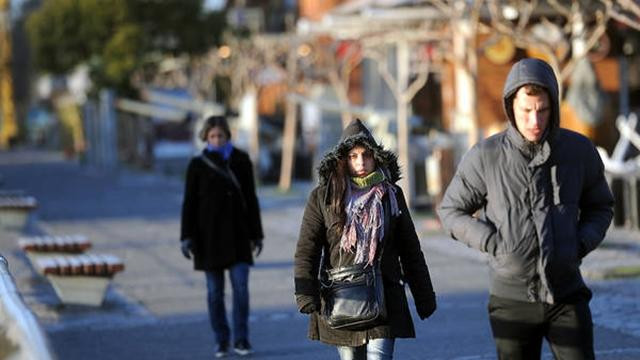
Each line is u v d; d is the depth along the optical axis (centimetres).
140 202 7462
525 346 1362
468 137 5431
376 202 1492
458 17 4500
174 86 11550
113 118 12125
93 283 3017
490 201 1372
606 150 5688
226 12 10881
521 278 1340
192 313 2936
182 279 3609
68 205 7344
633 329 2509
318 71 7425
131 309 3016
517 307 1348
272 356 2331
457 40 5294
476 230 1362
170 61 11169
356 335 1483
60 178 11519
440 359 2261
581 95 5084
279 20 12681
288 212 6153
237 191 2345
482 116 5819
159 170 12388
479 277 3447
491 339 2452
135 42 10619
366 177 1506
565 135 1383
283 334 2589
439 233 4578
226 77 10394
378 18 5209
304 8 9731
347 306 1467
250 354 2353
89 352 2439
